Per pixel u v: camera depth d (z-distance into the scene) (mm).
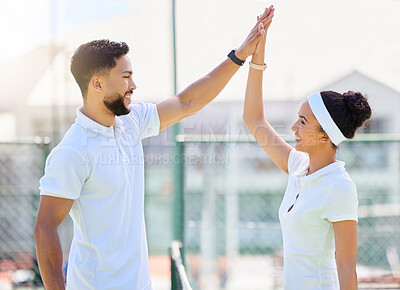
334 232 4934
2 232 11203
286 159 5746
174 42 9758
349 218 4848
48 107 13555
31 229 10953
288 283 5207
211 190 12727
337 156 12414
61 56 12836
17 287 10867
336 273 5180
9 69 13492
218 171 13055
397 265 12203
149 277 5418
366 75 13602
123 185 5141
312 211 5008
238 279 12648
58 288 4777
